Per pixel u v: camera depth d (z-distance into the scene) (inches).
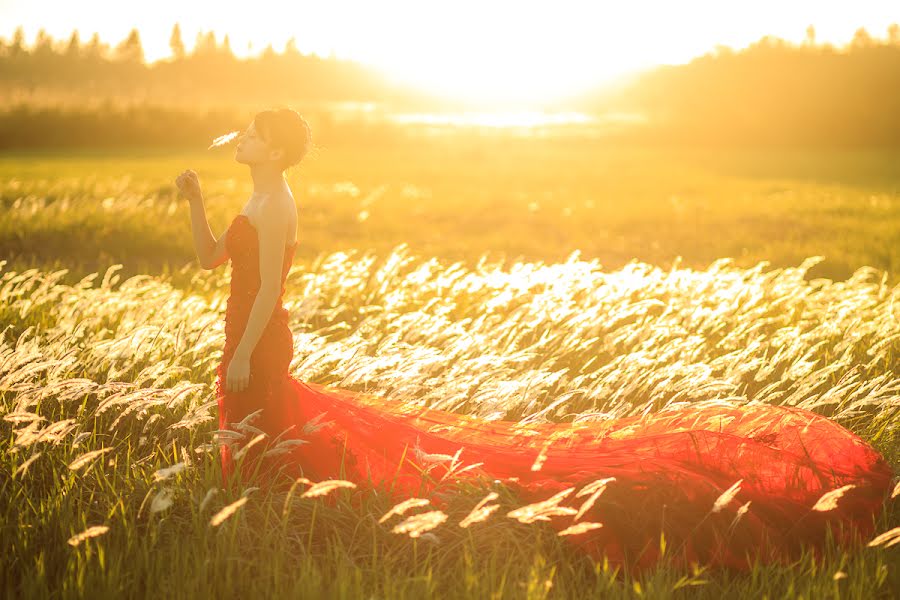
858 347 286.7
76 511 164.4
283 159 166.1
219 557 142.5
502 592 137.6
